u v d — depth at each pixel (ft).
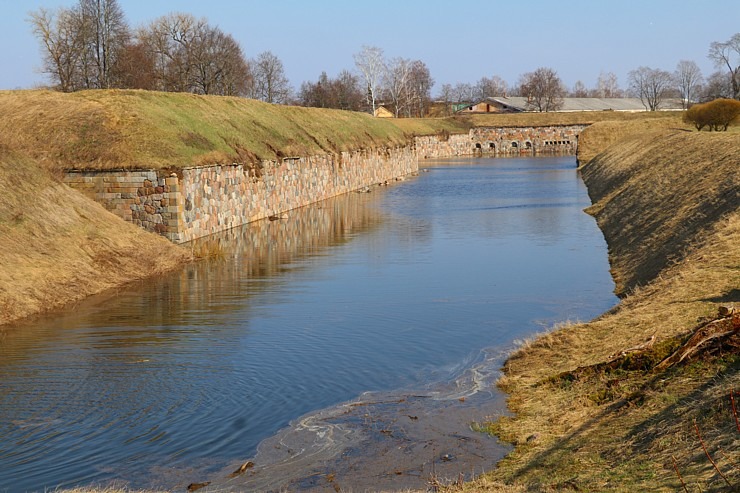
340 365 47.62
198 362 48.37
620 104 513.04
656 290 54.54
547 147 394.52
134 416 38.93
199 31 267.39
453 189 187.21
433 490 29.12
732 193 73.26
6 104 110.01
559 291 68.18
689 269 55.98
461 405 39.73
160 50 260.42
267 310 62.69
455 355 49.49
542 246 94.53
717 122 195.11
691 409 31.42
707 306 45.80
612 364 39.88
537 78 484.33
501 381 43.11
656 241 76.79
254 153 128.88
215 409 39.99
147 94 122.72
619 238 93.25
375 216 131.95
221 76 271.28
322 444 35.12
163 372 46.29
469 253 90.58
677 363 37.58
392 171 229.45
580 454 30.48
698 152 109.29
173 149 101.09
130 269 78.13
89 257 76.23
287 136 154.92
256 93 346.74
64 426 37.60
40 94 114.21
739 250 57.31
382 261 85.97
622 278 71.97
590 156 262.26
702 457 26.73
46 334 55.72
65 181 95.14
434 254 90.33
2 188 76.79
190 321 59.21
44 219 77.30
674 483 25.08
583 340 46.88
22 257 69.05
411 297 66.95
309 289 70.90
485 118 410.93
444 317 59.67
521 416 37.14
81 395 42.06
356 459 33.24
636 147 174.70
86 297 68.44
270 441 35.65
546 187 185.98
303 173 151.94
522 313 60.49
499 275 76.33
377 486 30.27
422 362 48.03
